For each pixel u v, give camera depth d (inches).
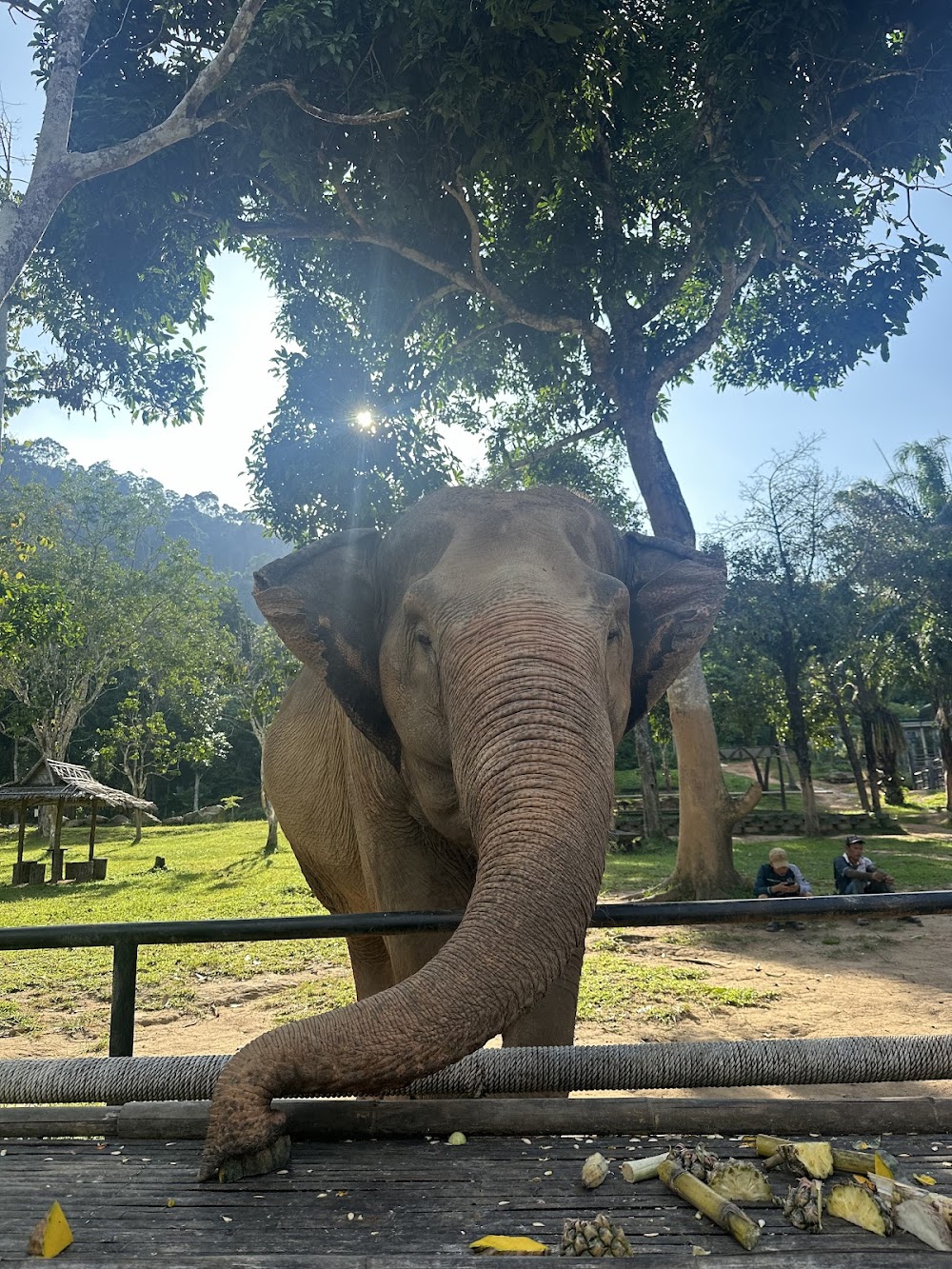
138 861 1015.0
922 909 78.2
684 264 470.6
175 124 264.7
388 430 498.9
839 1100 62.4
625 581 126.6
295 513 499.2
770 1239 46.1
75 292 445.7
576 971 116.0
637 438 506.3
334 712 165.5
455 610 97.3
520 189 451.8
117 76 371.9
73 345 476.1
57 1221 45.8
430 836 128.3
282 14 328.5
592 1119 60.7
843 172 437.4
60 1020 306.5
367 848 136.9
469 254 478.0
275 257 506.3
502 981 64.0
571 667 88.5
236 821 1999.3
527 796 77.6
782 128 364.8
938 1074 68.9
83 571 1540.4
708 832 520.4
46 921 540.4
